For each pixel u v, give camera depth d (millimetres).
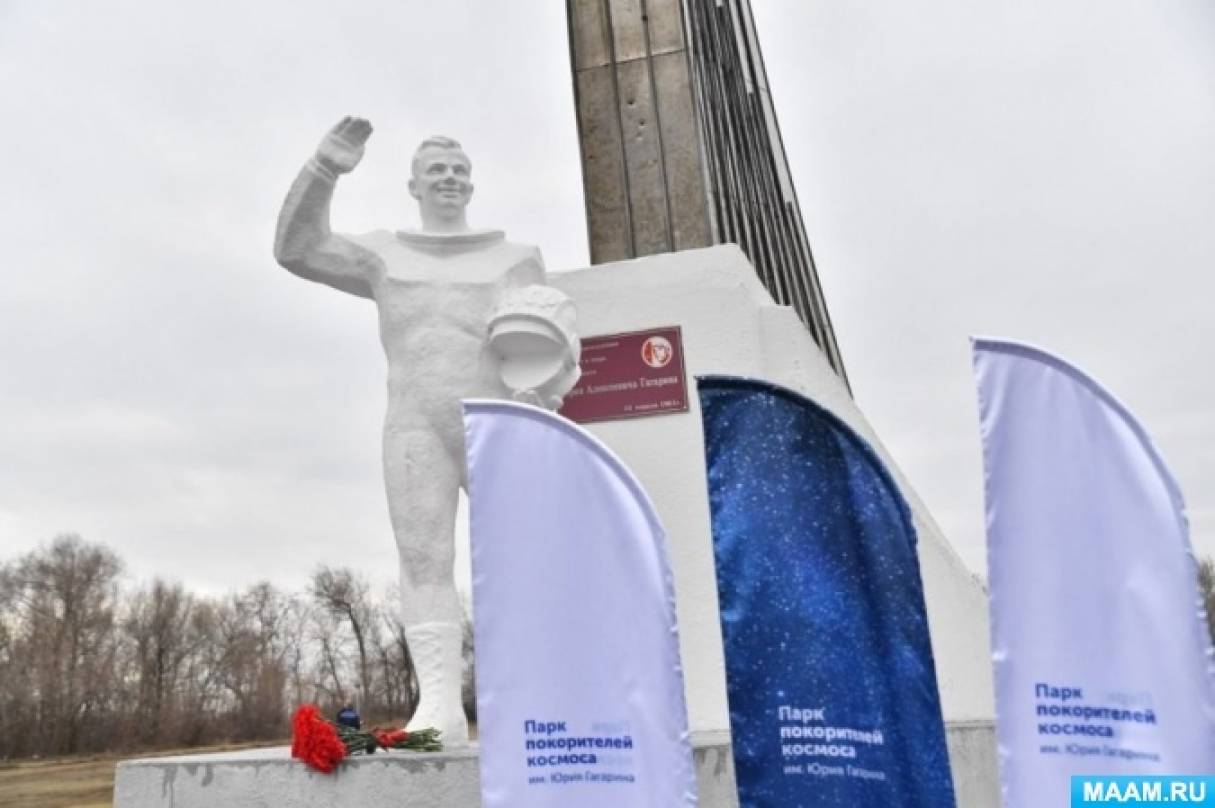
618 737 2846
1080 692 2652
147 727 30875
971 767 4535
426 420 4770
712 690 5301
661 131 7629
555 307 4801
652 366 5902
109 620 33688
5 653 31422
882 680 2881
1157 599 2600
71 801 14078
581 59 7961
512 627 2945
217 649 35438
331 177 4914
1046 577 2709
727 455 3025
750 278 6266
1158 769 2555
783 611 2922
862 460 2998
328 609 37875
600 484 2963
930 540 6512
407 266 4996
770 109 16734
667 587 2859
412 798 3566
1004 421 2779
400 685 36438
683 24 7871
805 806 2820
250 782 3750
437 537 4664
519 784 2873
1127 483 2664
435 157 5199
